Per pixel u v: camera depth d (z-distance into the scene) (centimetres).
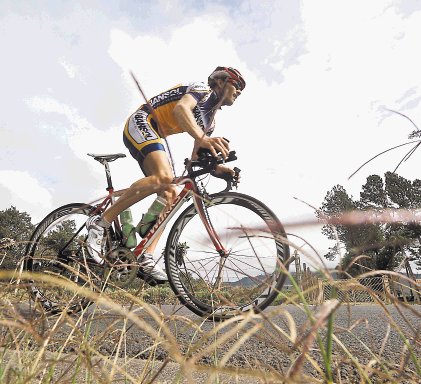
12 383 78
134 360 135
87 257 251
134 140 284
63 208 289
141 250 263
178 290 249
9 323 68
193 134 263
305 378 61
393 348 149
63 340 94
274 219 251
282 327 179
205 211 262
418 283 74
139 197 267
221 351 144
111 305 45
